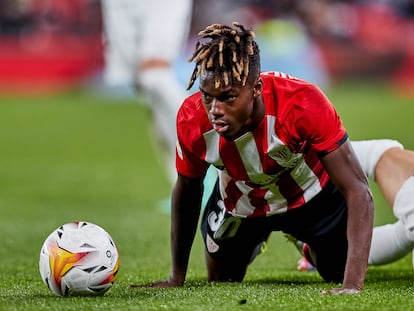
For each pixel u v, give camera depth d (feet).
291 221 57.93
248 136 49.75
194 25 299.58
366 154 61.26
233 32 46.73
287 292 52.01
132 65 113.91
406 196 58.03
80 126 239.91
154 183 148.77
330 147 48.78
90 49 306.14
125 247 87.35
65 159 183.21
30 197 132.46
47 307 46.50
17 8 305.12
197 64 47.19
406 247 61.46
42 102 290.97
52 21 306.14
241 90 46.57
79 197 132.57
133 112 269.23
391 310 45.06
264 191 55.21
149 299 49.32
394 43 317.22
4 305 47.91
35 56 307.37
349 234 49.67
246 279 64.90
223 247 59.62
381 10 317.83
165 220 108.88
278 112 48.98
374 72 315.58
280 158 50.80
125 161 179.73
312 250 60.54
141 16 110.73
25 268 71.87
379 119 233.96
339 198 57.21
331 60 313.12
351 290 49.42
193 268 74.13
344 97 296.10
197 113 50.01
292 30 300.20
